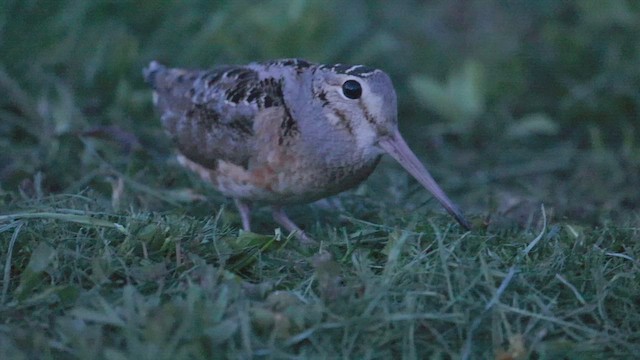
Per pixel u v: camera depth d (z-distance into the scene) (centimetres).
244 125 1102
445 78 1681
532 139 1556
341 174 1097
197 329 807
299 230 1082
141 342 815
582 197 1352
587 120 1583
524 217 1220
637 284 951
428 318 865
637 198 1359
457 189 1397
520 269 945
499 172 1448
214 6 1609
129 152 1312
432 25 1770
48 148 1320
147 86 1523
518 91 1636
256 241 1009
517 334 847
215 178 1156
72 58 1507
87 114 1445
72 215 1003
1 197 1109
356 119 1072
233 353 812
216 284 911
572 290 933
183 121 1172
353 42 1662
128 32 1567
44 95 1405
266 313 845
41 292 898
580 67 1650
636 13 1669
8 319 859
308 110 1079
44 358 804
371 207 1198
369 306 862
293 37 1590
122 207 1132
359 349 845
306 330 847
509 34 1752
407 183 1351
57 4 1536
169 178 1262
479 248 1003
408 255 994
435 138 1536
